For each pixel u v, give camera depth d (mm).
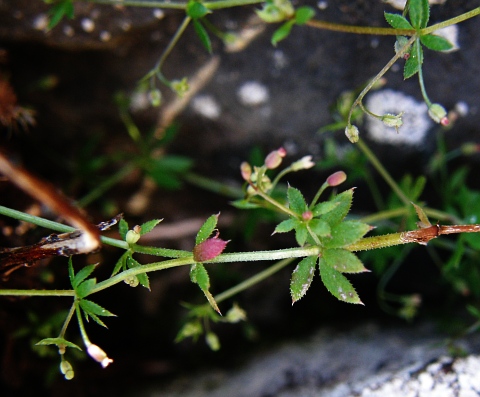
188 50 190
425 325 199
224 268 217
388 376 172
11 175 131
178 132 203
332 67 185
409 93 184
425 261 210
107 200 211
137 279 150
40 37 186
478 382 162
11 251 151
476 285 194
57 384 198
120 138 206
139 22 184
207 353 214
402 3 172
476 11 151
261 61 188
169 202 215
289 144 198
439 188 197
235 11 183
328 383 181
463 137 190
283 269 219
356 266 144
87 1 176
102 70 195
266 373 194
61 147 206
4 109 184
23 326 186
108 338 210
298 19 147
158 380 207
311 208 146
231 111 197
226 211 214
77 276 149
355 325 207
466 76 180
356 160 190
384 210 196
